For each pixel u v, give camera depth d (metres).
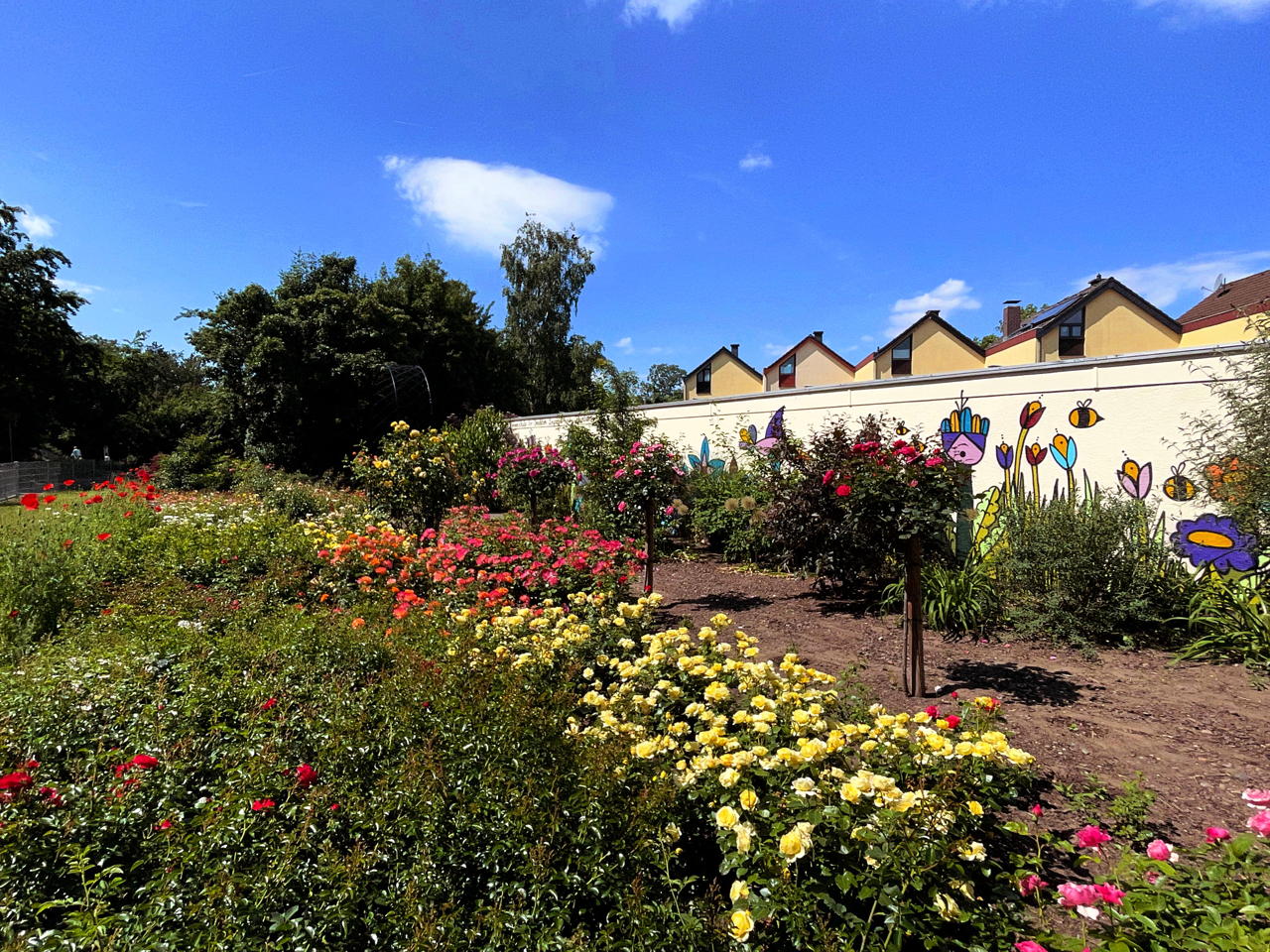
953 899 1.84
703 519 8.88
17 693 3.25
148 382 44.94
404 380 23.44
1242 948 1.58
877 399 7.47
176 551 6.52
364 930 1.89
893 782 2.04
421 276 28.81
